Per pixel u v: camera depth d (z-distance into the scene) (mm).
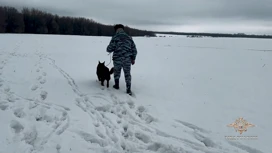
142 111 5645
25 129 4094
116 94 6422
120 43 6527
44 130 4102
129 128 4570
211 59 15531
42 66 9859
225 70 11289
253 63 13562
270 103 6301
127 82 6531
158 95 6773
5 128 4031
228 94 7105
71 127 4297
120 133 4309
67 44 25016
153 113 5402
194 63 13656
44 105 5238
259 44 34500
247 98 6730
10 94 5793
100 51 18969
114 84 7453
